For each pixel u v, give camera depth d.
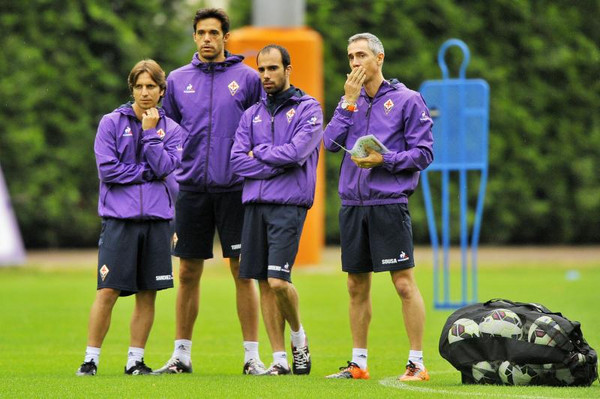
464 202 53.72
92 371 33.56
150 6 82.50
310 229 70.81
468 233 85.88
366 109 33.44
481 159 53.22
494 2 85.31
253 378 32.72
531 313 30.47
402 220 32.84
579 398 27.52
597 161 87.31
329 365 37.25
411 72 84.25
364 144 32.12
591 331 44.00
